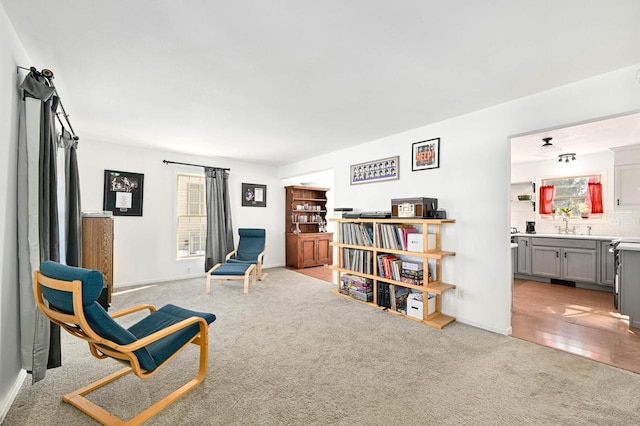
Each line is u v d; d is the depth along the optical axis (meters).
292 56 2.03
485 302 2.99
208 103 2.90
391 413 1.69
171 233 5.14
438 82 2.42
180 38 1.81
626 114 2.20
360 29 1.72
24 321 1.84
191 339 1.94
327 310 3.53
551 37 1.79
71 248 2.86
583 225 5.14
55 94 2.14
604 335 2.80
